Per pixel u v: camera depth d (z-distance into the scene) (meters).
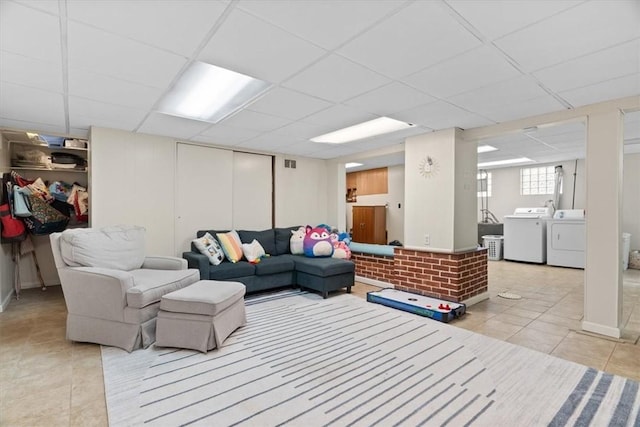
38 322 3.10
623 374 2.14
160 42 1.87
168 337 2.51
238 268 3.86
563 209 6.58
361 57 2.06
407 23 1.69
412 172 4.16
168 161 4.21
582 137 4.32
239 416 1.71
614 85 2.50
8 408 1.75
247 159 5.05
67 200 4.47
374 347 2.58
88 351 2.47
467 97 2.77
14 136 4.03
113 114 3.22
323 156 5.70
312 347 2.58
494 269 6.04
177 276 3.00
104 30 1.74
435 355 2.43
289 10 1.57
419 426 1.62
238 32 1.77
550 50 1.97
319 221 5.92
